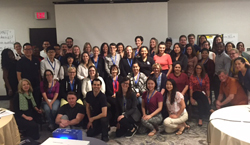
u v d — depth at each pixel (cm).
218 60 410
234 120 201
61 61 417
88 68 357
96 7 512
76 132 153
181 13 553
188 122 367
